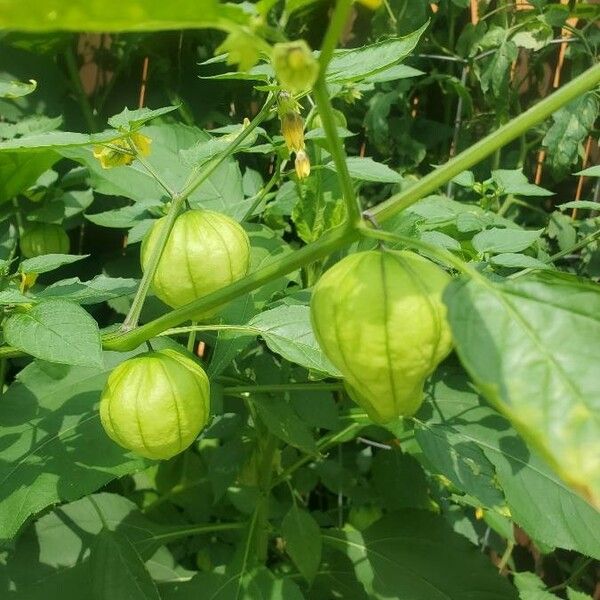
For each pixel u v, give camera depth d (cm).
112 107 53
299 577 35
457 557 33
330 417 31
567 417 11
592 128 45
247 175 37
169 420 20
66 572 31
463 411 30
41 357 18
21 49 49
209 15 11
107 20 10
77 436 26
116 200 50
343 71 23
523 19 48
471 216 30
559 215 46
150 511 40
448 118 51
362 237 16
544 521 27
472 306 12
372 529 34
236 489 37
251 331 22
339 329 14
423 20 47
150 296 36
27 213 45
